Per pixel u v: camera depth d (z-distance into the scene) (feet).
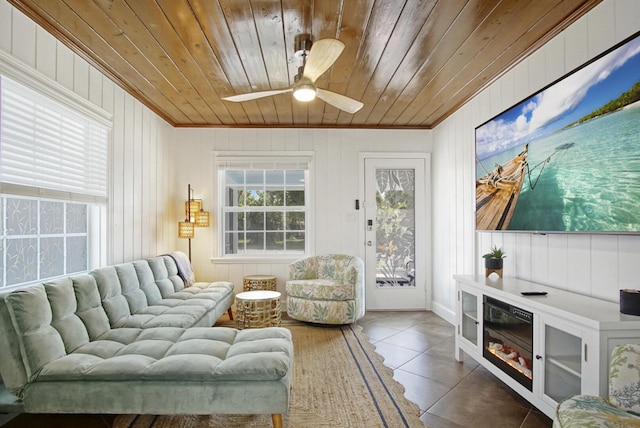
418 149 15.37
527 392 6.74
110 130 10.10
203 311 9.43
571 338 5.78
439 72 9.76
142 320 8.25
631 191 5.61
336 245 15.20
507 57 8.87
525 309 6.77
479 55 8.78
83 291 7.47
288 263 15.07
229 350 6.66
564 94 7.07
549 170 7.47
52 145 7.86
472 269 11.55
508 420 6.74
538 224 7.80
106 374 5.65
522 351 6.98
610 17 6.32
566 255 7.47
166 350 6.57
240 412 5.74
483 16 7.12
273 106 12.80
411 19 7.20
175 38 8.02
